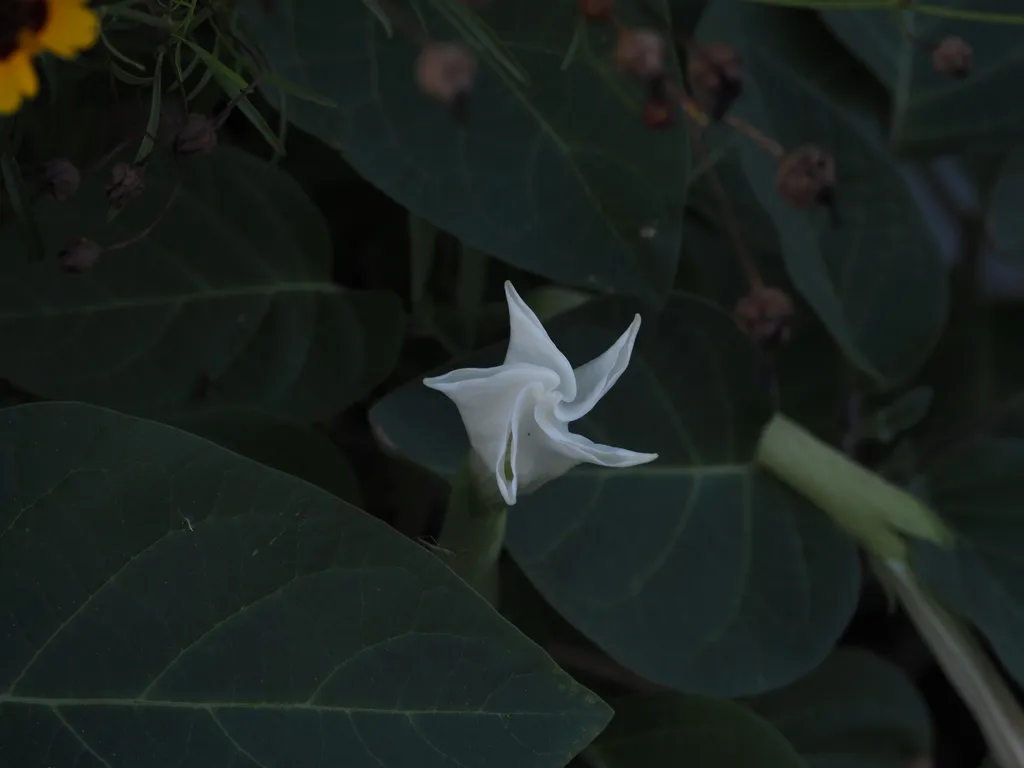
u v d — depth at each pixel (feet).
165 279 1.83
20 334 1.78
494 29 1.78
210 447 1.61
